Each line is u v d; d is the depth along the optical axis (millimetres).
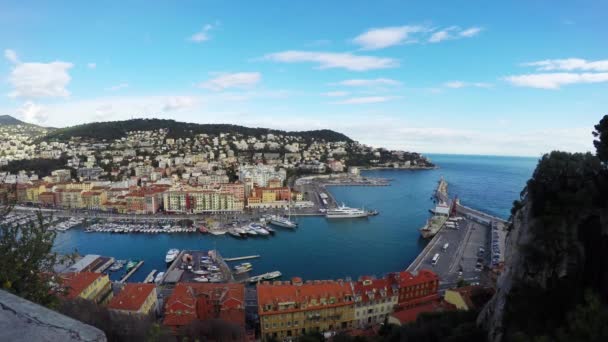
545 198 48844
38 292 21812
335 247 175000
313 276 138750
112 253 166625
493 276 116375
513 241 54875
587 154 49406
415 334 61594
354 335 78688
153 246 177125
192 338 71250
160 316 98562
